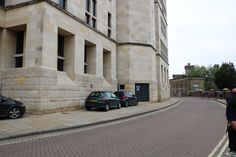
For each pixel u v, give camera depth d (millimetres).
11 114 12570
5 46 16719
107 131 10195
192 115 16672
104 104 18078
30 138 8586
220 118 14719
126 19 29547
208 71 84000
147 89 29984
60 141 8062
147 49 30234
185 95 78750
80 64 19266
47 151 6613
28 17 15719
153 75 31828
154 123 12656
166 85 44312
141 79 29328
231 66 57062
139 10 30328
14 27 16594
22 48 17297
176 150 6820
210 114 17250
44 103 14695
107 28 25953
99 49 23000
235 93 3375
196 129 10570
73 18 18469
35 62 15023
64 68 18766
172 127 11164
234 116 3291
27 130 9469
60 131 10180
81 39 19594
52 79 15469
